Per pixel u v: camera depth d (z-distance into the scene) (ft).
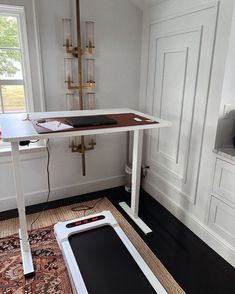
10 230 6.75
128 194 8.90
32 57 6.84
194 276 5.44
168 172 7.74
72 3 6.93
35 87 7.11
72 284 4.84
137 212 7.28
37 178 7.96
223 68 5.42
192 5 5.98
